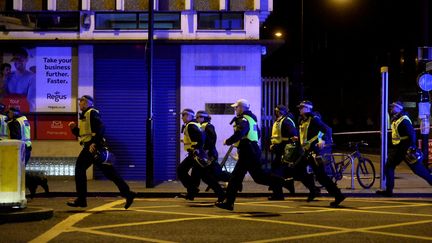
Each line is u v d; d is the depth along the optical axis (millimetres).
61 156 17141
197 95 17094
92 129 10781
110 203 12250
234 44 17031
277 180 11141
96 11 17156
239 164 10742
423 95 16766
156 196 14172
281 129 12883
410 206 11797
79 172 11000
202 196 13945
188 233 8609
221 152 17062
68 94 17156
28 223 9406
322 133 12359
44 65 17125
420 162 13156
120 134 17297
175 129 17156
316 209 11227
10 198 9820
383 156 14562
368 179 15367
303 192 14094
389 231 8867
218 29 17125
